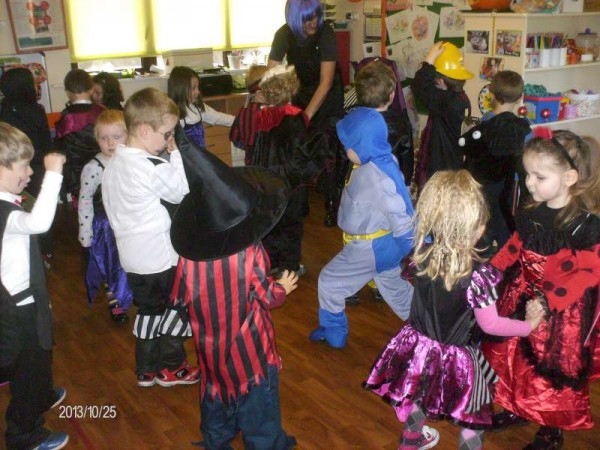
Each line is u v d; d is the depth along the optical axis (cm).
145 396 271
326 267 294
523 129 324
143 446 239
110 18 555
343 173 442
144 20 572
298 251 379
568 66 438
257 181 202
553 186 194
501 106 330
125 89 560
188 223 196
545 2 411
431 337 194
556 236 200
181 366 279
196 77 396
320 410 257
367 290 366
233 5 616
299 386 274
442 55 354
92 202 307
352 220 274
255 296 191
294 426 247
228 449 223
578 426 211
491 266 186
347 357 296
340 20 618
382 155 266
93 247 313
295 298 359
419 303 196
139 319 264
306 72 407
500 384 220
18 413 222
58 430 248
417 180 385
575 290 197
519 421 232
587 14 441
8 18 492
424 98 353
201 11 601
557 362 205
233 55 634
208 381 203
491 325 184
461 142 341
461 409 189
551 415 211
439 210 182
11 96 374
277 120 345
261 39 643
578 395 209
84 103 351
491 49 432
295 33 393
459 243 181
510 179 330
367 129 262
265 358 199
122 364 298
